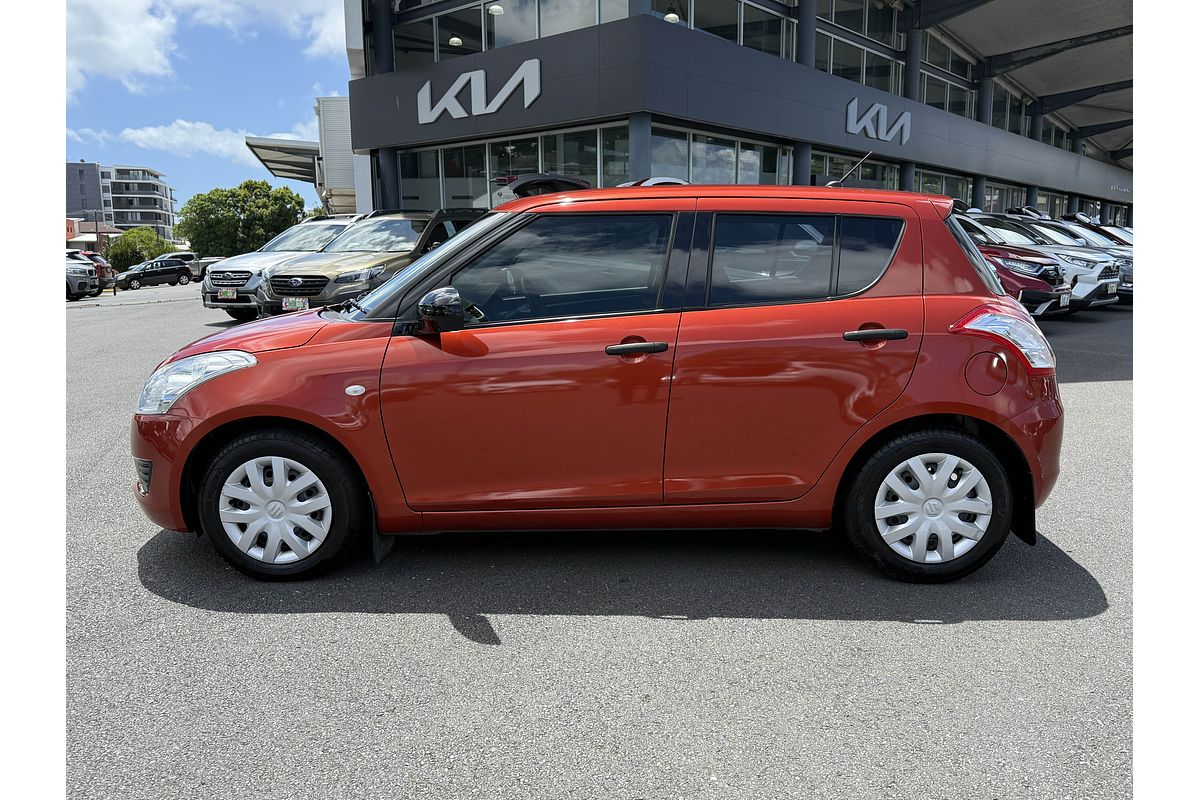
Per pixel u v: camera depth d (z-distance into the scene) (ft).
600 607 9.97
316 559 10.53
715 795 6.48
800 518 10.55
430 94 56.90
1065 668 8.45
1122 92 108.27
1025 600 10.11
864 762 6.91
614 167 50.55
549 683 8.21
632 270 10.46
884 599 10.17
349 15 60.75
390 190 62.49
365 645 9.00
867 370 10.12
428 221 34.14
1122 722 7.44
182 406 10.19
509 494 10.33
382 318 10.46
